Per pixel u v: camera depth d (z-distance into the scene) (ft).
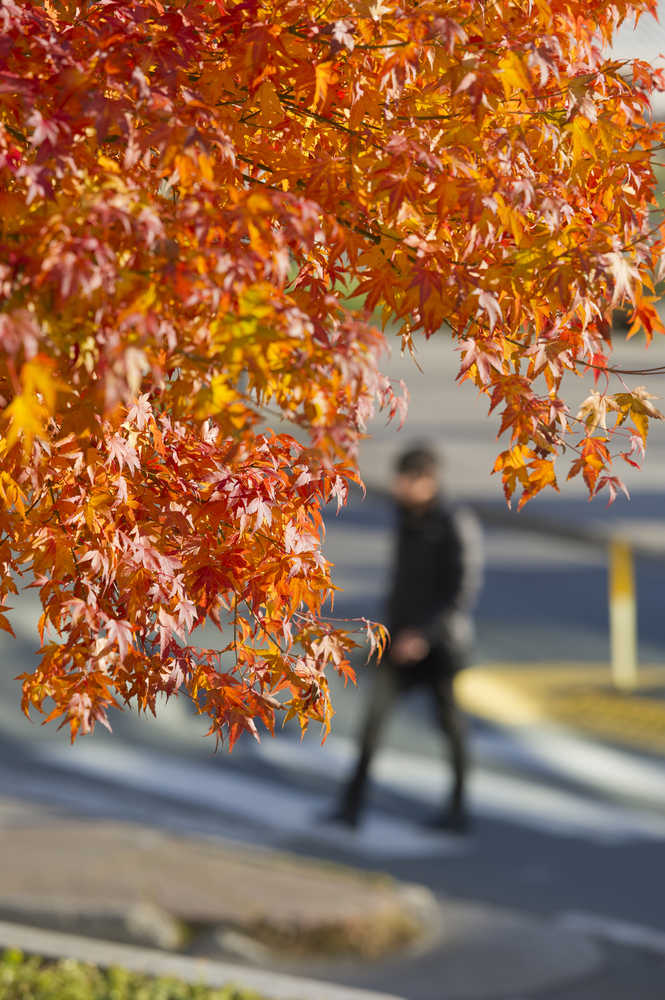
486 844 41.73
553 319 14.90
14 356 10.39
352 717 52.90
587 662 62.18
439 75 14.26
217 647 56.49
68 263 11.04
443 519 42.14
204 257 11.75
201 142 12.19
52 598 14.15
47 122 11.83
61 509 13.94
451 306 13.76
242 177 14.28
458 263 13.70
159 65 13.21
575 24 14.66
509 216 13.76
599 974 32.55
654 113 15.97
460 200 13.47
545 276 13.74
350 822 42.45
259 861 36.99
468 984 31.53
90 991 24.66
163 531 14.33
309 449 12.17
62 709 14.78
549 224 13.87
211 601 14.37
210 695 15.14
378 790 46.19
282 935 32.73
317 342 12.00
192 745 49.65
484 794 46.09
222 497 13.98
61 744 49.21
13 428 12.16
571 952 33.76
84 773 46.73
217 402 11.89
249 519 14.14
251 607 15.07
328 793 45.85
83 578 14.17
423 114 14.46
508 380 14.23
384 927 33.58
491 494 102.06
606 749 50.67
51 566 13.98
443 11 13.42
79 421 12.78
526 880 38.99
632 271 13.51
